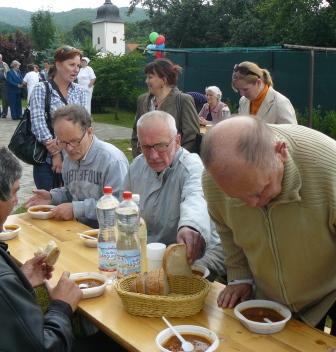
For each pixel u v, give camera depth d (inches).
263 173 65.1
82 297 84.4
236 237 81.4
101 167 131.7
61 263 103.7
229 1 996.6
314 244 75.0
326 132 463.2
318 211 72.6
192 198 100.3
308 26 704.4
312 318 82.9
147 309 78.8
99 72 726.5
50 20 1679.4
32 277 90.4
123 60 726.5
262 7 790.5
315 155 71.7
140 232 92.5
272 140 66.4
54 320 76.3
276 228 74.7
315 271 77.9
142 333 74.6
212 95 318.0
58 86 181.9
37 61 1268.5
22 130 178.9
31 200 142.6
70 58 178.5
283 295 80.5
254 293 88.3
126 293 78.9
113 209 99.7
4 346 65.8
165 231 112.0
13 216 137.3
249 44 889.5
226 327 76.4
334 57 473.1
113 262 98.3
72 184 137.9
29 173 340.2
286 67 507.5
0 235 117.0
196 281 83.4
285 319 75.5
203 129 284.8
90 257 107.0
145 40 1089.4
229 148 64.5
